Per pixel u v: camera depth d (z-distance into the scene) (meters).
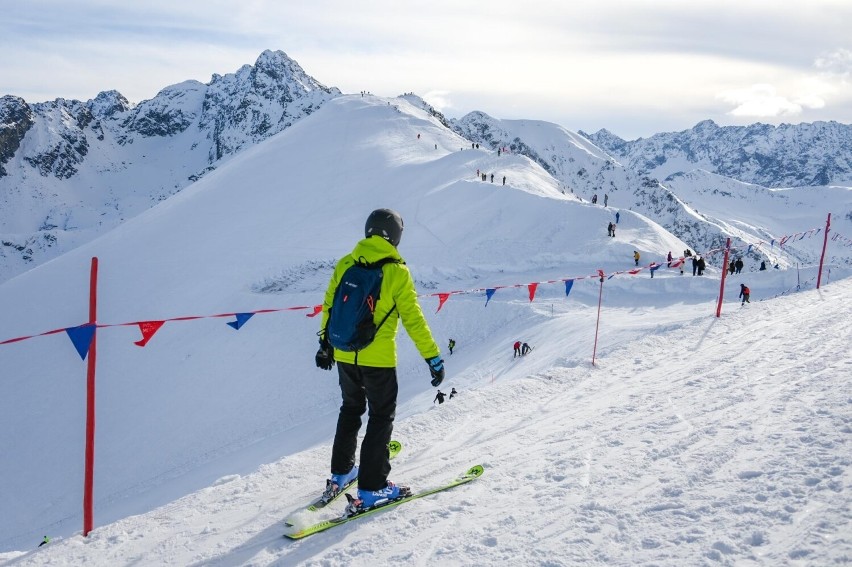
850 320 10.54
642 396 7.00
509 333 31.22
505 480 4.68
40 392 42.94
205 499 4.78
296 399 33.66
